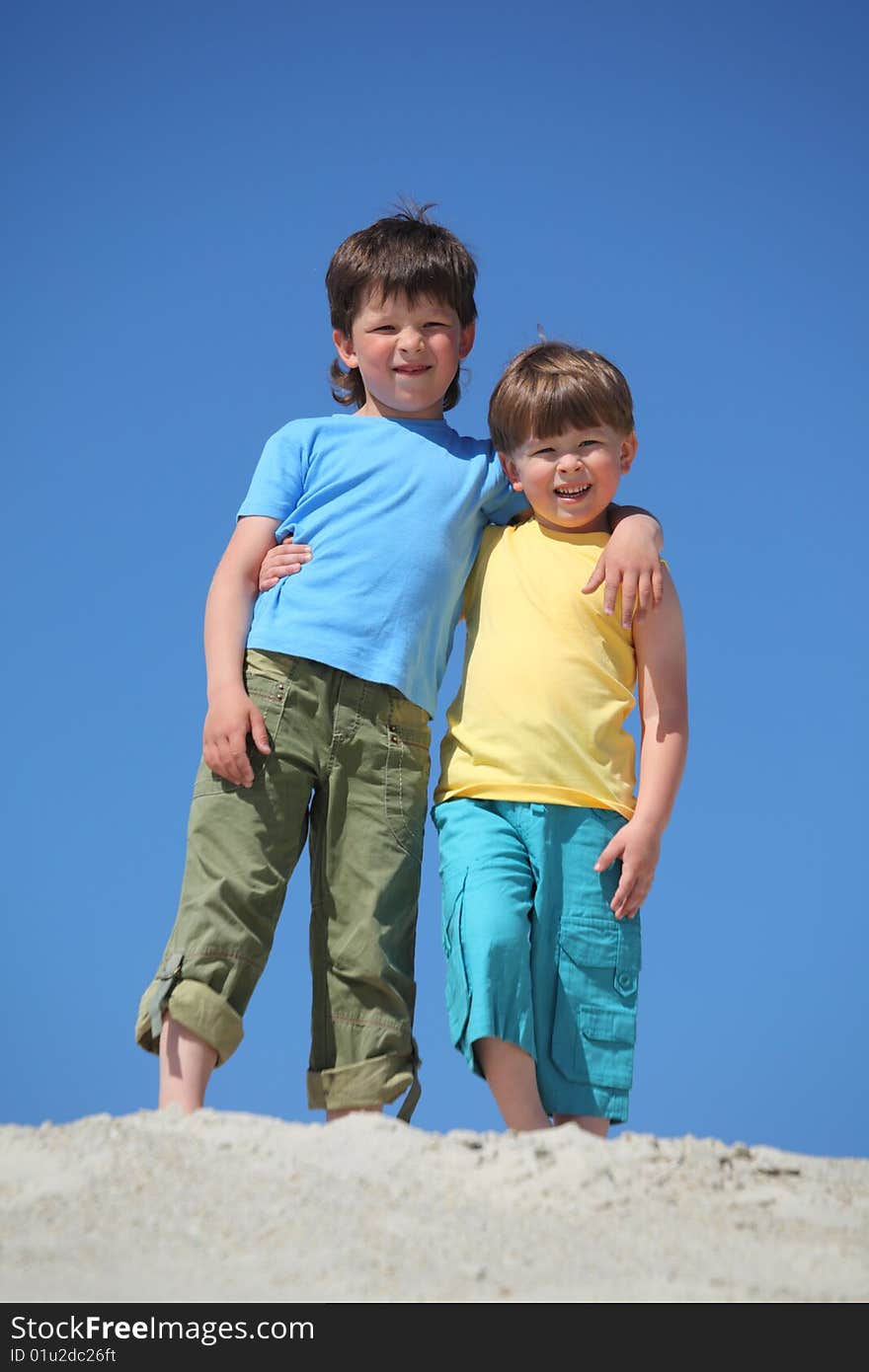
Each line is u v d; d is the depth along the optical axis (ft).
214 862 14.62
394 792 15.12
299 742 14.96
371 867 14.88
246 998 14.48
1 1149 10.31
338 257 17.13
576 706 14.79
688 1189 10.10
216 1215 9.18
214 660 15.30
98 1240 8.86
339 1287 8.32
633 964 14.58
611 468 15.70
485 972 13.69
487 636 15.40
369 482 16.02
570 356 15.83
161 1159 10.01
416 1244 8.91
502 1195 9.71
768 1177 10.63
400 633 15.33
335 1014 14.75
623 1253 8.99
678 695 15.31
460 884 14.20
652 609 15.35
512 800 14.48
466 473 16.26
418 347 16.44
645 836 14.62
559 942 14.26
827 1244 9.40
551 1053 14.07
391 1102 14.46
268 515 16.08
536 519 16.16
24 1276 8.34
